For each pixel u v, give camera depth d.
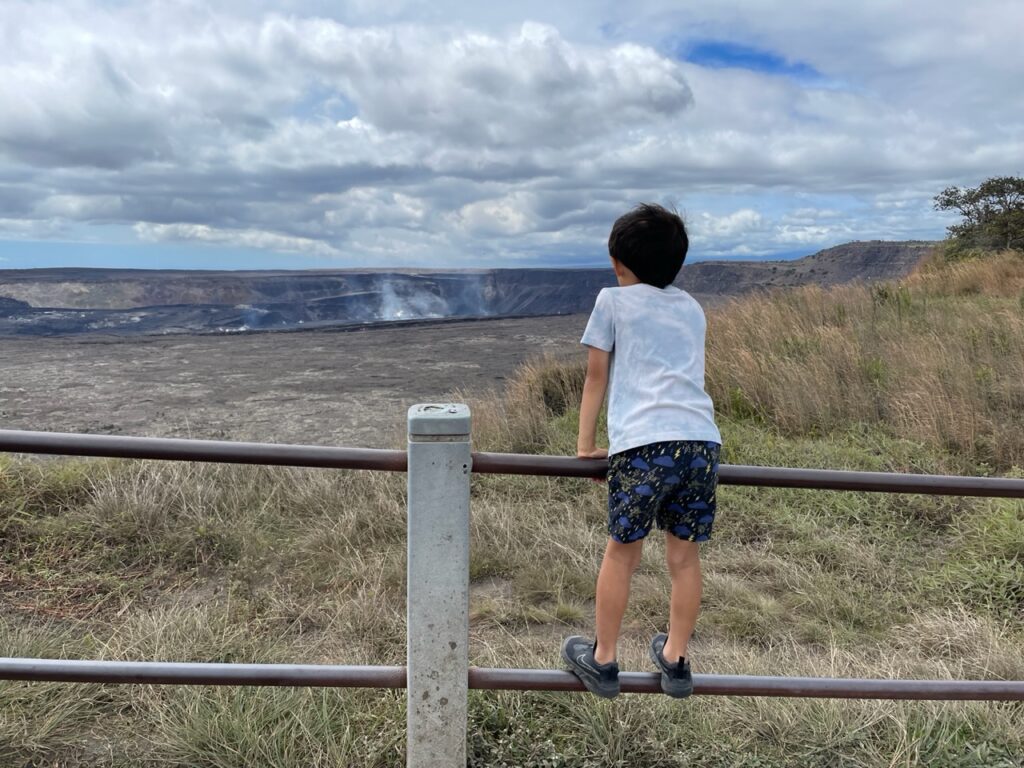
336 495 5.37
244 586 4.21
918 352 8.04
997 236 21.55
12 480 5.24
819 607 4.03
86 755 2.60
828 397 7.20
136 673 2.22
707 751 2.65
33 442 2.08
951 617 3.77
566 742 2.70
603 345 2.27
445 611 2.17
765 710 2.85
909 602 4.11
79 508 5.10
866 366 7.93
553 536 4.82
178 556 4.53
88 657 3.25
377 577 4.23
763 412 7.27
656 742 2.65
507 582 4.43
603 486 5.68
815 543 4.71
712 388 7.94
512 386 8.99
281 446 2.15
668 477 2.12
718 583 4.20
